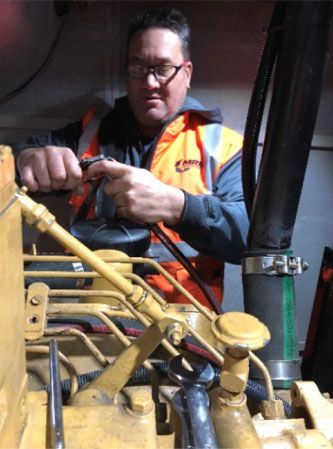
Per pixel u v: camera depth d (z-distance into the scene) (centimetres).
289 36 48
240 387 35
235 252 107
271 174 53
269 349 57
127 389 44
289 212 55
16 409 33
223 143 131
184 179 126
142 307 40
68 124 141
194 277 85
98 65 144
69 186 90
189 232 100
